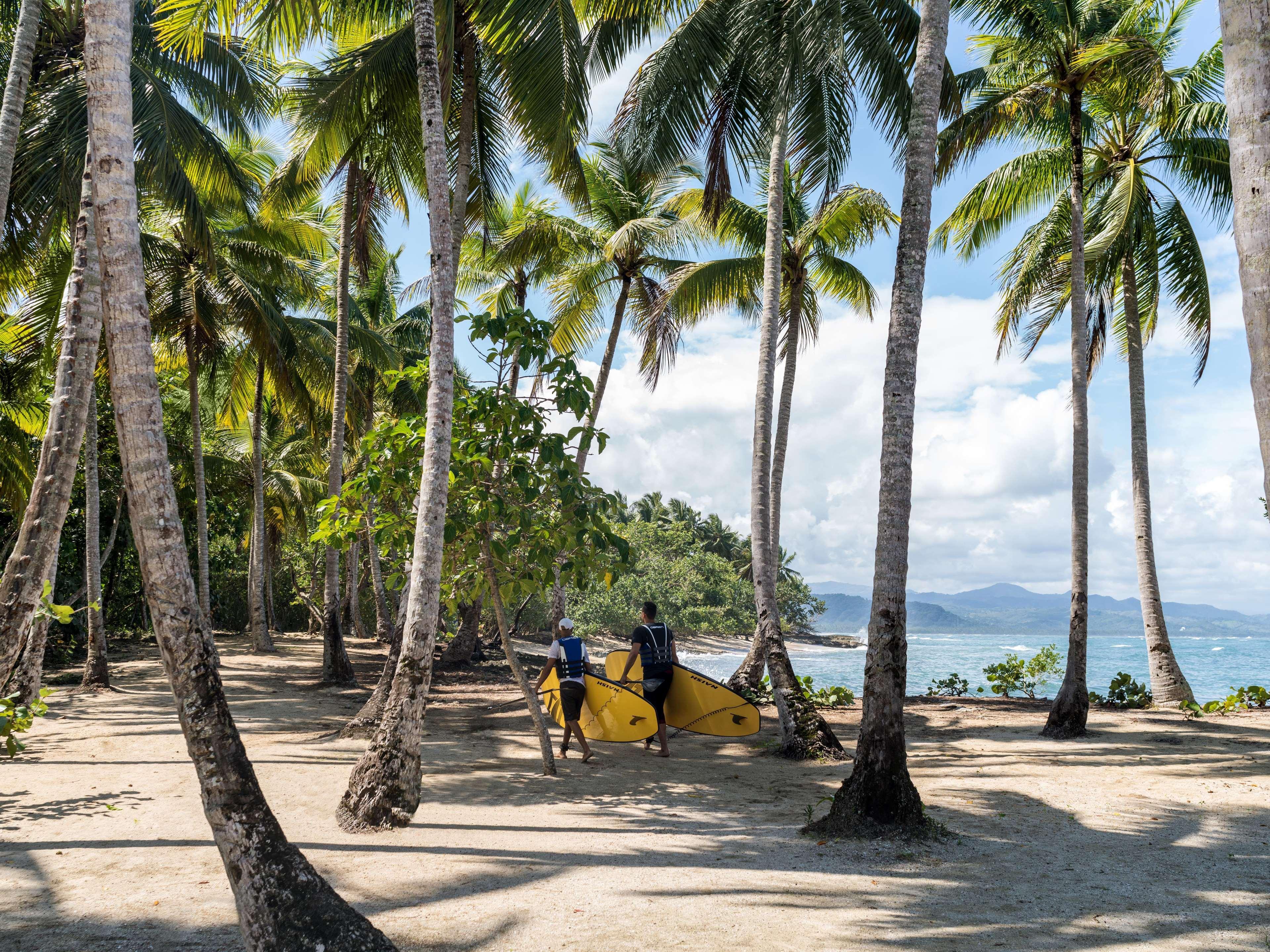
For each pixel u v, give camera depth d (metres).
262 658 22.16
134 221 3.79
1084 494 11.29
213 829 3.45
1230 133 3.40
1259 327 3.21
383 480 8.55
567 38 10.07
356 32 13.10
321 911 3.33
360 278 16.55
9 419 18.12
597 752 9.96
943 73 12.20
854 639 91.31
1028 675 16.73
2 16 12.00
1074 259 11.82
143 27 13.49
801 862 5.30
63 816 6.12
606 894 4.55
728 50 12.42
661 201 18.06
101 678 14.54
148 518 3.55
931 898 4.55
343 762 8.57
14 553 9.48
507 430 8.33
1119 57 11.66
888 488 6.38
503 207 21.33
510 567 8.82
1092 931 4.03
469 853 5.40
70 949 3.67
